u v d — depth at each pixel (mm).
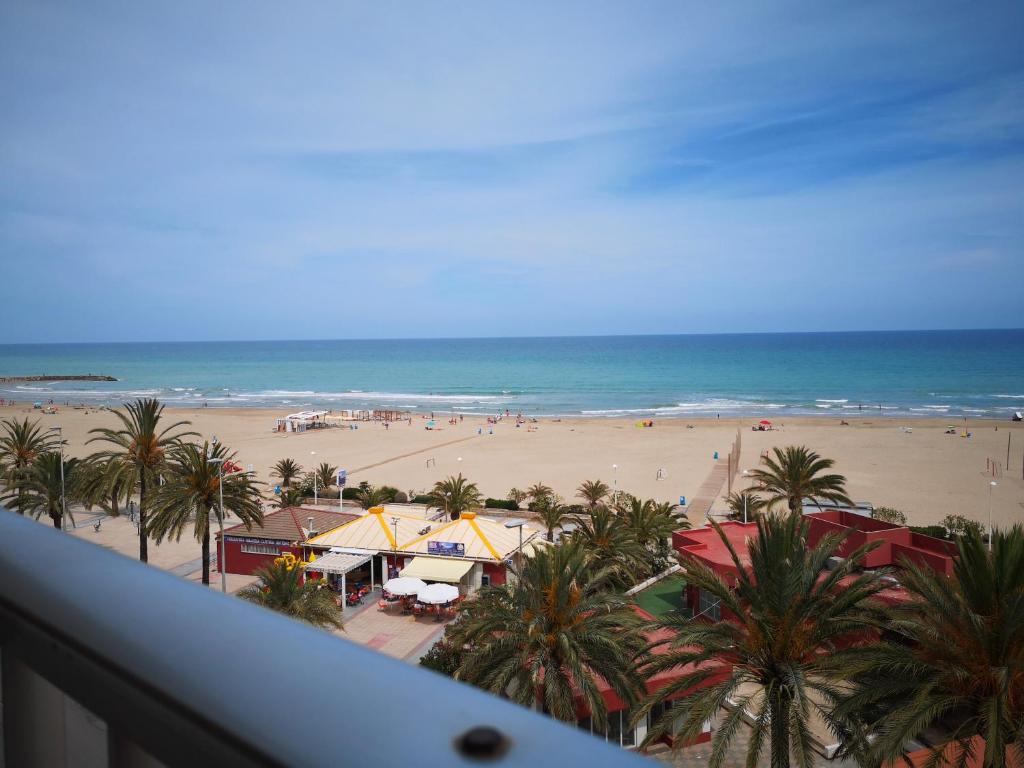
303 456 76875
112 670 1015
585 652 18312
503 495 59031
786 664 15250
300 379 197625
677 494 58625
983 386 154250
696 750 19344
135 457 32531
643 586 30312
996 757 11906
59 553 1427
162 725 946
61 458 40344
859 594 15789
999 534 15000
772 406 127438
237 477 31203
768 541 16531
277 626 1075
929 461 72000
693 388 160500
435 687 880
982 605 14195
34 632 1211
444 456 76688
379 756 717
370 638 29078
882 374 184000
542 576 18922
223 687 894
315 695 858
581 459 74375
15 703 1316
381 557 36406
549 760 707
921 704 13305
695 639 16031
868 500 55781
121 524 44500
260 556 36875
